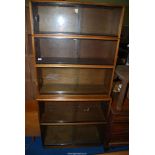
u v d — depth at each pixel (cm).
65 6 136
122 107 159
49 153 183
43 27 150
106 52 167
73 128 207
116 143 179
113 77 151
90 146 188
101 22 154
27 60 160
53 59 157
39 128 190
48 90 167
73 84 183
